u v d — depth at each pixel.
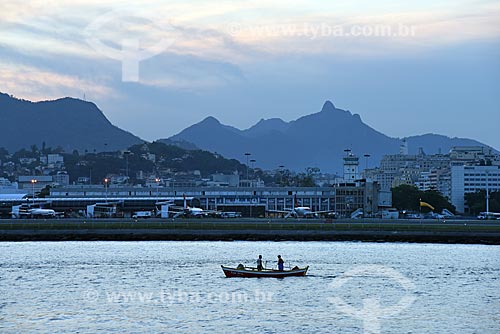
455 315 149.25
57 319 144.38
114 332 133.62
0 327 138.12
